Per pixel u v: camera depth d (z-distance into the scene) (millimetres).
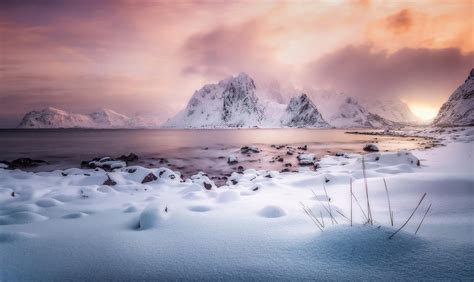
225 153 31547
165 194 7695
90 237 3777
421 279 2463
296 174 11727
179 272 2775
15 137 77938
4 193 7281
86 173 14008
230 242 3465
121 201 6676
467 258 2736
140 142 53469
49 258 3133
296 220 4266
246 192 7414
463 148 20609
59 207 5922
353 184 7215
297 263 2857
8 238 3697
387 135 74000
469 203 4863
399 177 6902
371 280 2496
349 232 3260
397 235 3166
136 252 3244
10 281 2672
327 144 44500
